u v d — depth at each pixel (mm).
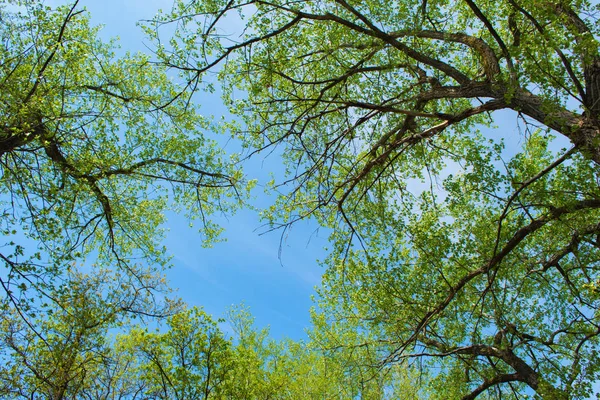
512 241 8172
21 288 7148
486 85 7691
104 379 11328
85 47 9883
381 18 8047
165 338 10977
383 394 13414
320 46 9570
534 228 7973
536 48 6145
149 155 11953
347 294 10812
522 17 7660
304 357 16703
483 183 8070
